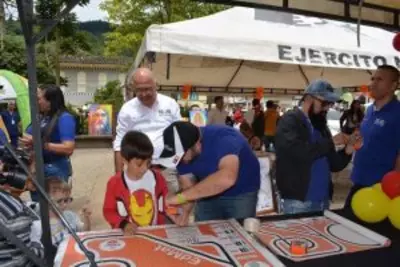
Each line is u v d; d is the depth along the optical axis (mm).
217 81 6711
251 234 1607
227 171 1745
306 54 4094
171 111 3080
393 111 2510
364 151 2660
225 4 2523
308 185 2293
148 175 2092
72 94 38344
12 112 7867
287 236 1596
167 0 11695
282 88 7852
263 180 3477
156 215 2088
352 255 1416
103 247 1458
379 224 1819
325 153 2256
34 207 2020
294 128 2258
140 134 2068
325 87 2270
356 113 7164
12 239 1055
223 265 1300
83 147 13523
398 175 1786
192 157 1818
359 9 2811
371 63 4414
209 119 7527
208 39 3703
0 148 1796
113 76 38969
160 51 3527
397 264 1358
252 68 6148
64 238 1608
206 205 2303
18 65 12664
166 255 1383
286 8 2672
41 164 1199
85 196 5844
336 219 1821
